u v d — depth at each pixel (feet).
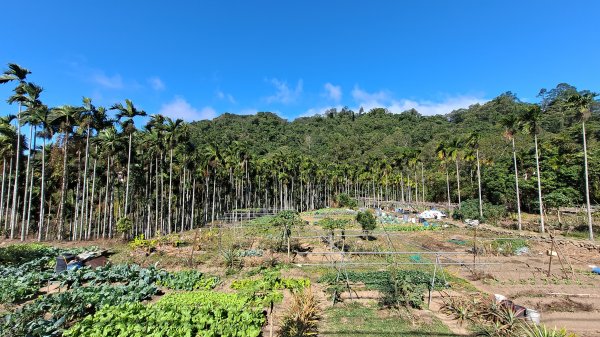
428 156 299.58
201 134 331.16
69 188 150.10
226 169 188.65
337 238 85.05
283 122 568.41
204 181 191.31
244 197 257.96
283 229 81.51
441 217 156.97
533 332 29.86
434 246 84.84
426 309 40.29
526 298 44.29
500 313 35.27
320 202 312.09
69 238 118.93
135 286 47.21
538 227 113.50
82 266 59.77
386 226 123.85
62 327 33.99
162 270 56.03
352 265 62.28
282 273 56.95
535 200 145.79
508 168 171.63
